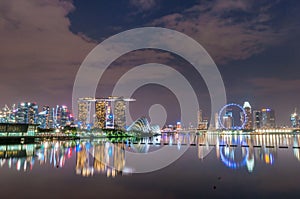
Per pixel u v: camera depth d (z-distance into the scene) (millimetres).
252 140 161875
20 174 41719
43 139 191625
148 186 33250
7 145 119875
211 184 34406
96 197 28328
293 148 91625
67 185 33812
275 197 28516
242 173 42406
